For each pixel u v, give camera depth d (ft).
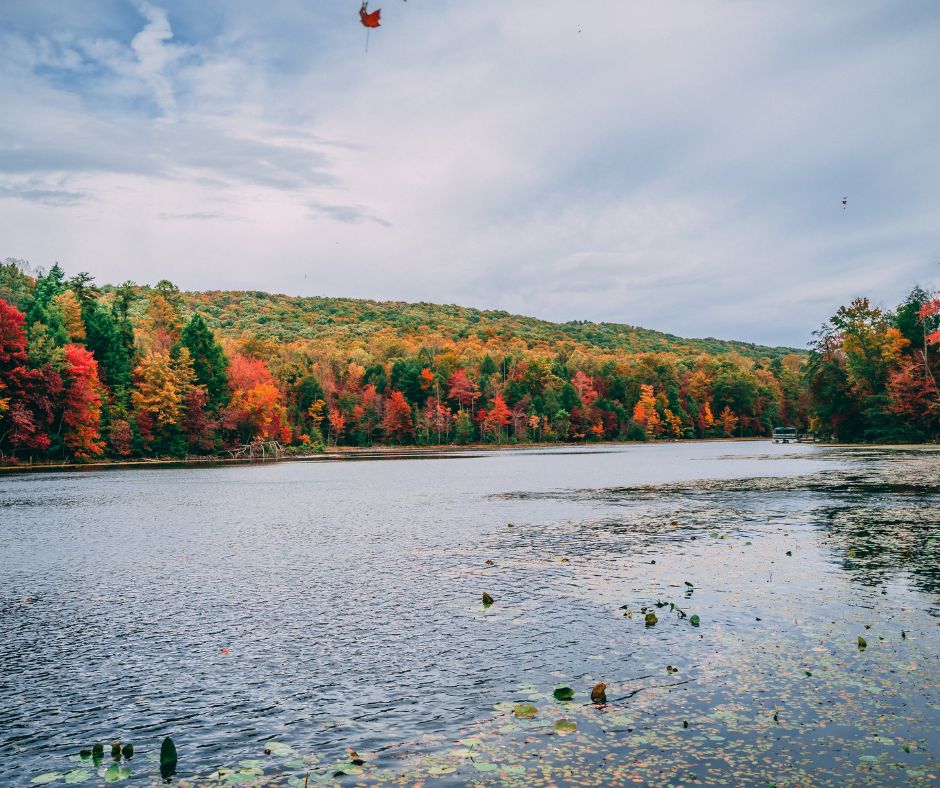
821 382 339.16
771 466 201.16
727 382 631.97
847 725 26.86
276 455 358.43
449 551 69.00
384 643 39.19
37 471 239.30
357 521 94.32
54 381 256.93
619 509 102.42
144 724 28.94
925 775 22.91
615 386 612.70
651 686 31.50
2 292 304.91
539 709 29.17
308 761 25.07
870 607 43.68
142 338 377.71
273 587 54.19
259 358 499.51
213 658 37.27
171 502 125.08
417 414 506.89
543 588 51.85
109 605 49.19
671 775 23.18
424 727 27.78
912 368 292.20
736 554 62.95
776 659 34.63
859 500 102.47
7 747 26.91
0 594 52.95
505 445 517.14
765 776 23.00
